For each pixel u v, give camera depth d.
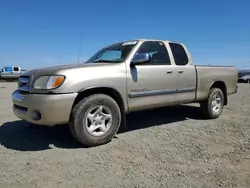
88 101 4.17
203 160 3.76
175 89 5.58
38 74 4.18
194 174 3.29
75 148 4.23
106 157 3.84
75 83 4.06
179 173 3.32
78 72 4.15
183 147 4.31
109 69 4.51
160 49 5.53
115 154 3.96
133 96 4.81
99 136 4.31
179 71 5.65
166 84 5.38
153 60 5.30
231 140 4.70
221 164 3.61
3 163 3.62
